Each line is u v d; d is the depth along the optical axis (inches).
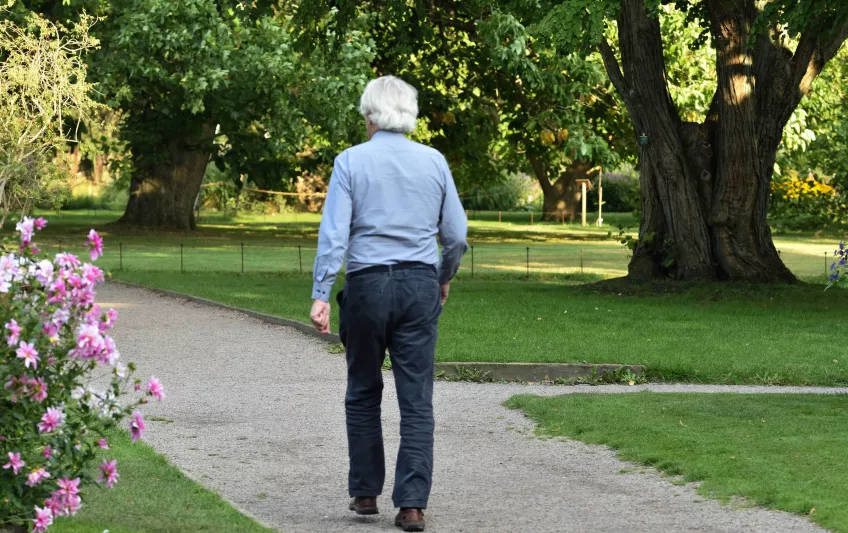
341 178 261.7
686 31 1800.0
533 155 2207.2
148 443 360.8
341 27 1275.8
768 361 542.9
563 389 487.2
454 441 370.0
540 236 2199.8
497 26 1534.2
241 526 250.1
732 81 952.3
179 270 1235.2
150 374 515.5
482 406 438.3
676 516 269.3
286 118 1720.0
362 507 273.6
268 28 1686.8
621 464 331.3
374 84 270.2
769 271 966.4
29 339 201.9
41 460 207.3
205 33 1574.8
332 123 1691.7
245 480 313.3
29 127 1154.0
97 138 2217.0
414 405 262.2
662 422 386.9
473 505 284.2
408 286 260.1
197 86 1588.3
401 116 267.4
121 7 1656.0
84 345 206.2
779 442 348.2
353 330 263.0
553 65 1776.6
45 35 1262.3
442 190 267.7
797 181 1982.0
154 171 2149.4
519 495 295.0
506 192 3855.8
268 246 1755.7
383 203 261.4
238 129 1993.1
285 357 577.6
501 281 1150.3
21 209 1189.7
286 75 1668.3
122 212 3206.2
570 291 961.5
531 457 343.6
